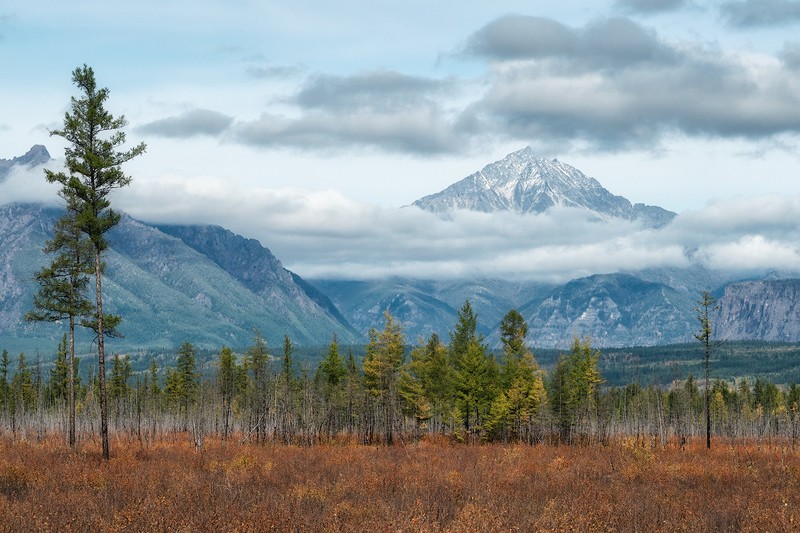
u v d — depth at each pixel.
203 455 41.06
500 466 37.06
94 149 38.22
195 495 22.17
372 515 18.77
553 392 77.69
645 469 34.62
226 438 80.69
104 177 38.06
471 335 80.56
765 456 52.38
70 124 36.91
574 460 41.47
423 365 77.62
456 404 74.00
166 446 58.44
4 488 24.73
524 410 72.44
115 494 22.80
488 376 74.56
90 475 27.34
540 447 61.34
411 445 64.94
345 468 34.22
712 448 65.69
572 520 18.06
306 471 32.78
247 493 23.17
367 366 73.69
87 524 17.36
